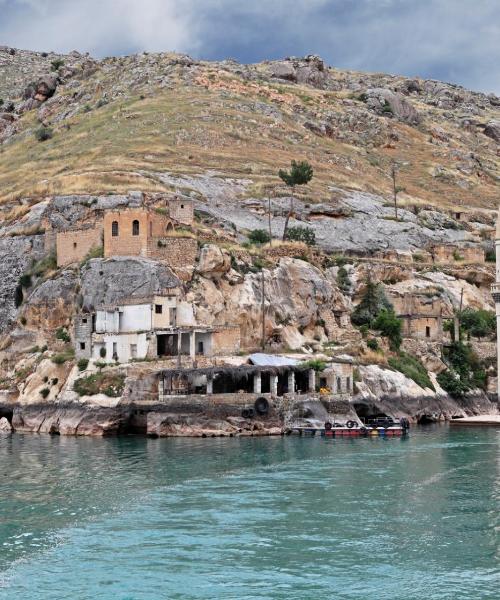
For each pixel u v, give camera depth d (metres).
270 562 54.81
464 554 56.22
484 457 94.25
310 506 69.00
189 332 129.75
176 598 49.19
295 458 93.69
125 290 135.25
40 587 50.88
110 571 53.34
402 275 178.50
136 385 120.88
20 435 121.56
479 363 162.75
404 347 154.50
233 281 143.75
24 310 145.62
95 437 117.31
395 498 71.94
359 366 136.00
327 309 154.00
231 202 192.12
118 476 83.31
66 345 136.88
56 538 60.41
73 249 149.62
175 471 85.69
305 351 142.00
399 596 49.38
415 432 122.62
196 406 117.62
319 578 52.03
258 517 65.50
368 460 92.06
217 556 56.00
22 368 136.00
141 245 140.38
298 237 181.12
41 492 75.75
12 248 161.38
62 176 187.88
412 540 59.25
